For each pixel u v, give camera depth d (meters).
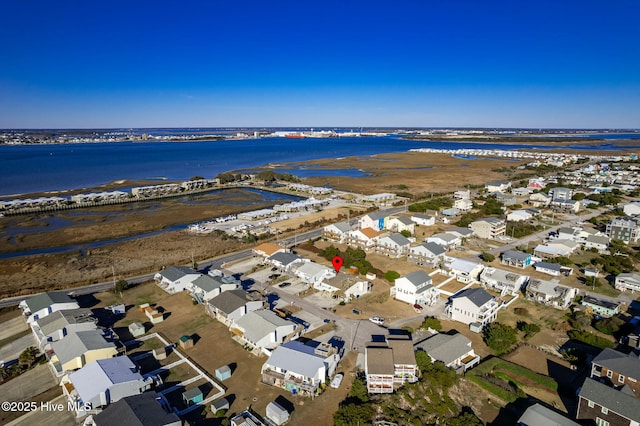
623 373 40.62
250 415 38.75
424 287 64.50
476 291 60.06
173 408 39.94
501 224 100.38
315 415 39.44
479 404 41.28
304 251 88.50
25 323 58.12
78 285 71.19
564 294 63.38
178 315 60.66
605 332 54.66
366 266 76.38
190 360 48.72
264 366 45.34
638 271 75.94
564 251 86.06
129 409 36.06
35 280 73.50
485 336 53.53
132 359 48.50
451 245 89.50
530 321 58.53
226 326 57.06
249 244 92.94
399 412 39.00
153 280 73.00
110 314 60.62
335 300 64.94
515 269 78.19
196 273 71.50
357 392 41.78
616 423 36.12
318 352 46.38
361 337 53.78
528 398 42.00
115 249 91.38
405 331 55.34
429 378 43.22
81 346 47.09
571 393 43.00
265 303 61.06
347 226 98.31
